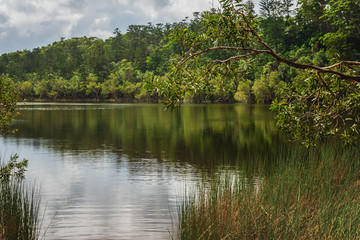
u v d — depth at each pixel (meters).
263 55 90.69
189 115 49.41
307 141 6.69
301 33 89.56
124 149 19.91
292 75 75.56
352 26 59.25
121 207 9.34
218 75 5.29
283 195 6.81
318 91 6.33
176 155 17.83
